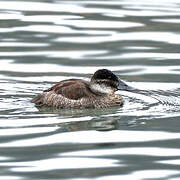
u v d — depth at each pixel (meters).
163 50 21.56
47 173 13.39
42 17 24.28
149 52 21.47
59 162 13.87
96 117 16.67
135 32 22.94
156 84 19.19
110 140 15.05
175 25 23.47
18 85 18.92
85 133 15.48
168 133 15.48
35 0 26.17
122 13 24.61
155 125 16.03
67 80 17.97
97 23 23.72
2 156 14.14
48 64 20.55
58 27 23.38
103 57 21.14
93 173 13.42
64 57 21.11
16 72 19.89
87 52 21.45
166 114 16.89
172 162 13.95
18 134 15.30
